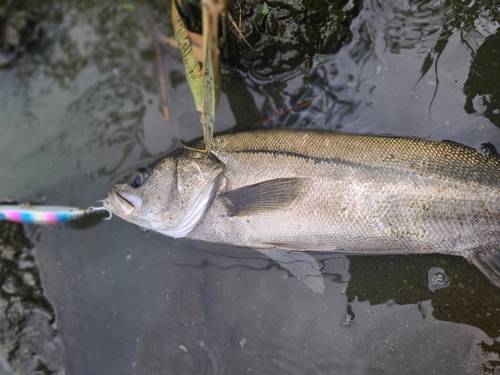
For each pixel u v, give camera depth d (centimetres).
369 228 43
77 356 50
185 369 47
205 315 48
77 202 56
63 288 53
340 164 44
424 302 44
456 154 43
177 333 49
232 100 52
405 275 45
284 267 48
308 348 46
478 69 46
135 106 58
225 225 46
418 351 44
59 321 51
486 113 45
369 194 43
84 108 60
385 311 45
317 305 46
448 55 46
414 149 43
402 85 48
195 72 44
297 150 45
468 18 46
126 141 57
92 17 62
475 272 44
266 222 45
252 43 47
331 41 47
